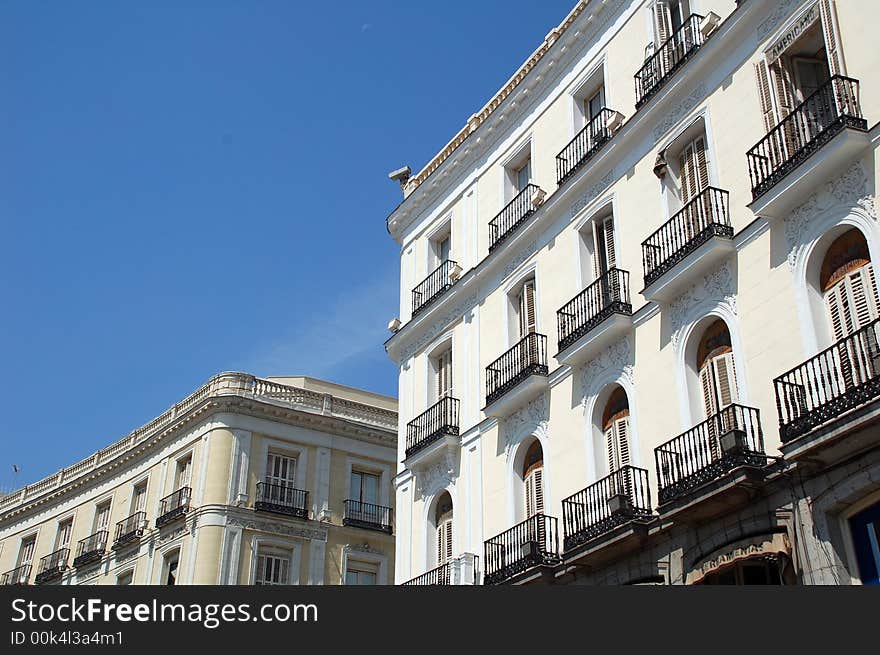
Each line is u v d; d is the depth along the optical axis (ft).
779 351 56.03
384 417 143.84
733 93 64.49
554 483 72.59
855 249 53.78
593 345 70.59
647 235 69.51
